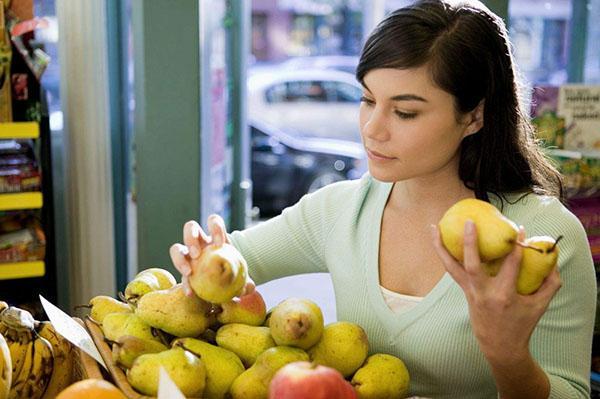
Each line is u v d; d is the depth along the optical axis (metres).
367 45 1.32
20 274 2.62
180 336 1.25
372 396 1.22
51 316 1.30
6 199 2.55
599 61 3.88
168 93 2.75
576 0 3.87
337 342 1.24
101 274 3.06
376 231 1.53
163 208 2.84
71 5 2.84
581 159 2.31
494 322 1.10
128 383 1.16
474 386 1.42
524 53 7.88
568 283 1.37
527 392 1.23
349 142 8.20
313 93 8.32
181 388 1.12
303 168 7.72
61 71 2.92
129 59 3.07
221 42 3.38
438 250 1.10
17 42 2.51
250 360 1.23
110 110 3.12
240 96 3.62
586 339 1.39
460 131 1.35
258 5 10.77
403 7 1.33
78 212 3.00
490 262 1.07
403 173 1.34
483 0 2.90
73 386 1.05
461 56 1.28
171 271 2.88
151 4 2.68
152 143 2.78
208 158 2.98
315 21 10.88
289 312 1.20
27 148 2.78
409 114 1.30
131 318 1.28
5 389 1.12
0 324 1.27
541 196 1.45
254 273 1.71
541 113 2.45
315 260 1.68
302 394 0.98
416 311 1.41
